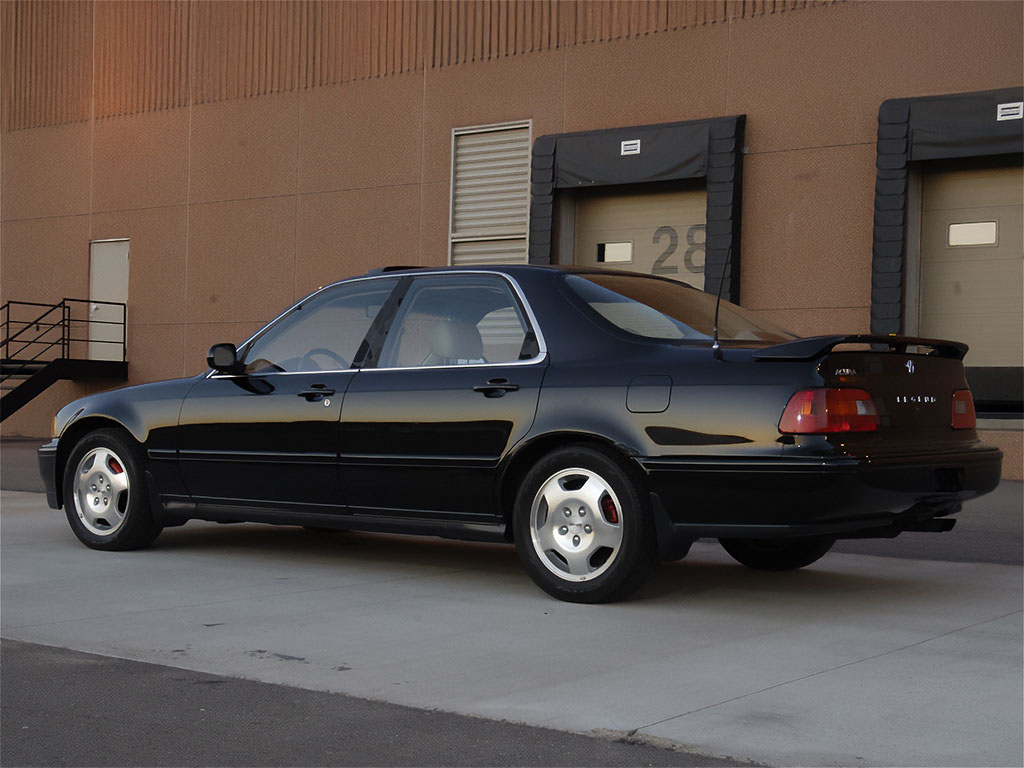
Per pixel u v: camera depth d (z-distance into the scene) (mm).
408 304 5891
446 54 17047
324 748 3145
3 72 22109
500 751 3117
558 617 4902
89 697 3641
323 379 6000
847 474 4656
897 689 3736
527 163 16375
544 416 5234
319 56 18328
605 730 3293
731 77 14758
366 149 17844
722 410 4836
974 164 13562
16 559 6488
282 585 5676
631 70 15477
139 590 5523
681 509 4922
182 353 19828
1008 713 3471
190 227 19750
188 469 6457
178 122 19922
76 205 21188
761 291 14516
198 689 3736
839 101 14047
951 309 13750
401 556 6695
